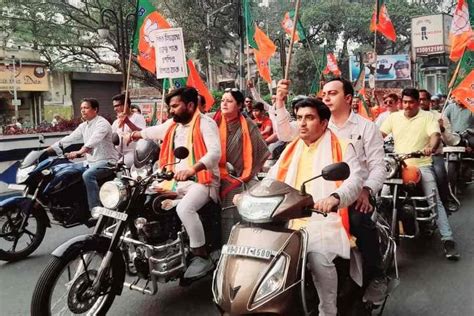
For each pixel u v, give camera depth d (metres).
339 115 3.86
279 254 2.66
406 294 4.38
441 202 5.46
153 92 31.84
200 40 25.98
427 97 6.67
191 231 3.99
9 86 22.78
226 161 4.75
